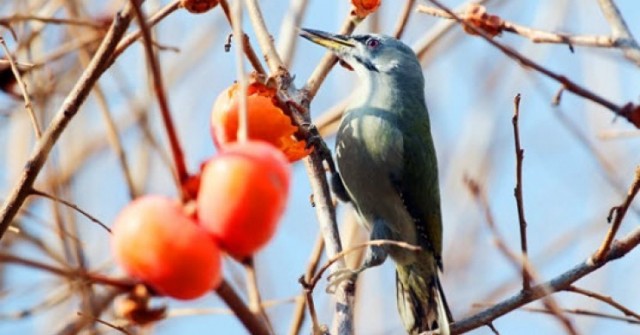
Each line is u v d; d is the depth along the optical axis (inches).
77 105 306.3
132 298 197.5
